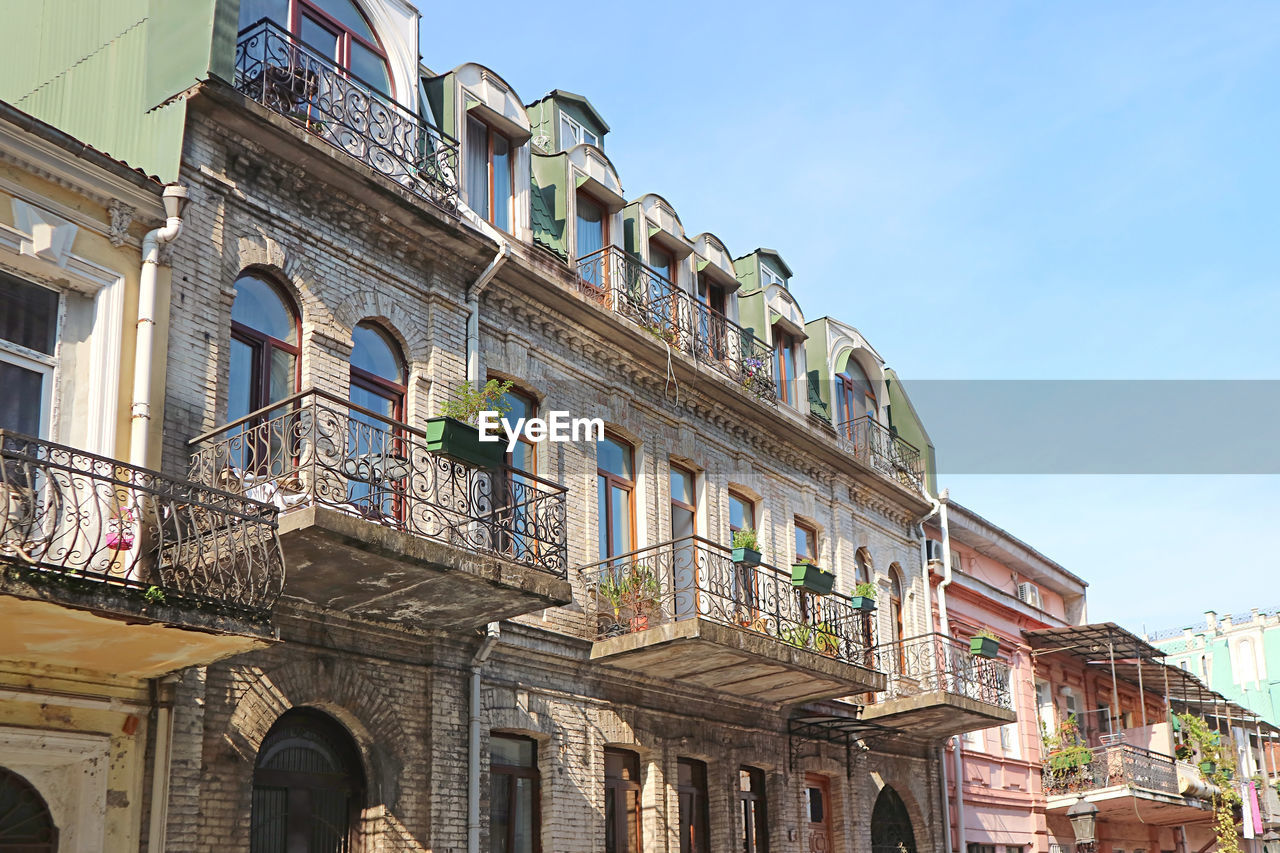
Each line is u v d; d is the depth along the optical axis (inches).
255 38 529.3
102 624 378.6
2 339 428.1
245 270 517.0
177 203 467.5
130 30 520.4
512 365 633.0
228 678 467.2
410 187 590.6
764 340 853.8
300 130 525.0
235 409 502.6
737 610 672.4
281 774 494.0
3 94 568.7
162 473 416.2
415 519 534.9
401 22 622.2
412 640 543.5
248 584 436.8
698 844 697.0
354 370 552.4
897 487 956.6
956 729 896.9
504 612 530.3
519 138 683.4
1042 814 1108.5
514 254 627.2
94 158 446.9
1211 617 2437.3
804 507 856.3
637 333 700.7
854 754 848.3
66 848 414.3
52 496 371.6
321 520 425.1
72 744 417.1
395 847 514.6
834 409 917.2
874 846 871.7
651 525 703.7
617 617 658.2
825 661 688.4
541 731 600.7
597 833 618.2
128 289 458.6
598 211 743.1
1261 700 2317.9
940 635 896.3
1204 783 1268.5
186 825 439.5
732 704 733.9
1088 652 1219.2
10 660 406.3
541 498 539.8
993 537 1132.5
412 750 532.1
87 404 441.1
